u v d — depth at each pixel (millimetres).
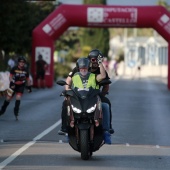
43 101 60688
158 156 27359
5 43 81688
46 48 86562
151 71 170875
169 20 84750
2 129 36719
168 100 64250
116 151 28625
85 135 25062
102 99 26344
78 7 85500
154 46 186625
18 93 41969
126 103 59094
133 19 84750
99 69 26797
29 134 34500
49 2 100562
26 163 24906
